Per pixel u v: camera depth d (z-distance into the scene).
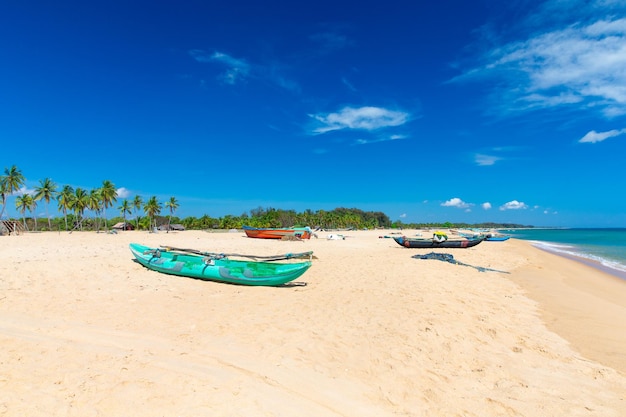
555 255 33.19
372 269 16.09
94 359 5.83
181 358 6.00
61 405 4.42
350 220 116.06
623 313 10.31
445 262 18.98
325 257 21.44
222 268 12.53
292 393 4.98
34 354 5.96
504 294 11.86
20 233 54.72
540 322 8.83
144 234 58.06
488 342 7.17
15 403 4.42
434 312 9.02
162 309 9.09
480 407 4.81
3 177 55.56
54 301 9.53
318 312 9.02
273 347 6.62
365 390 5.16
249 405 4.61
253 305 9.69
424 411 4.69
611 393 5.27
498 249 32.59
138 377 5.21
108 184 69.88
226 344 6.71
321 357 6.23
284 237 40.53
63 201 67.06
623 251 40.47
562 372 5.95
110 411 4.33
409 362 6.11
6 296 9.75
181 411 4.38
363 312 9.02
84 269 13.80
